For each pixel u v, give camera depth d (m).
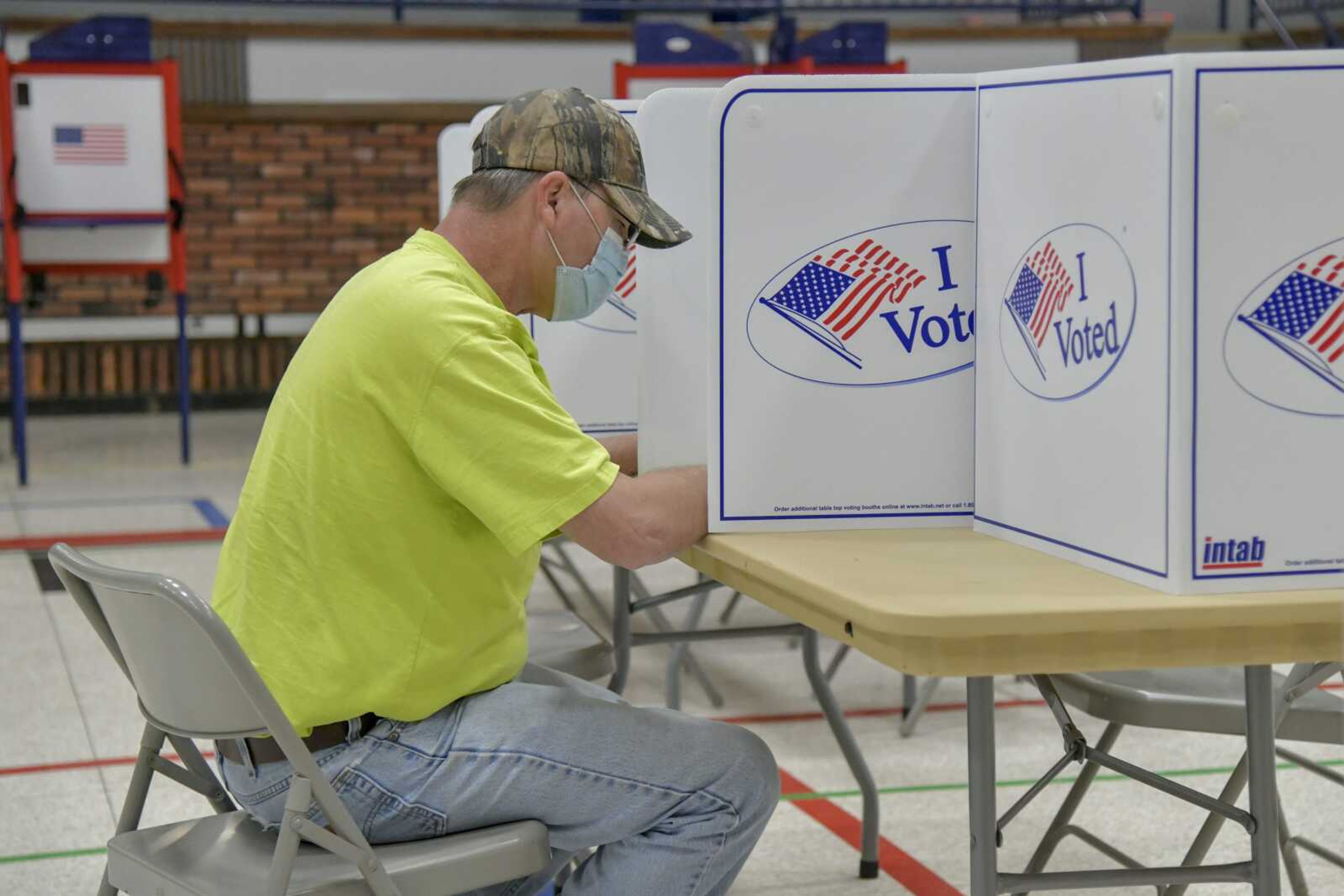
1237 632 1.49
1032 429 1.76
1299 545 1.52
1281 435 1.50
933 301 1.89
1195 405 1.49
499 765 1.85
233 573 1.95
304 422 1.88
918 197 1.87
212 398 10.80
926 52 10.57
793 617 1.69
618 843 1.96
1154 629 1.47
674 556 2.07
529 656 2.65
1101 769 3.56
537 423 1.82
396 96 10.47
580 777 1.87
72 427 10.20
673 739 1.91
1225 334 1.48
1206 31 11.67
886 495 1.92
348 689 1.85
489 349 1.83
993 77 1.79
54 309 10.43
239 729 1.77
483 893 2.05
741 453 1.89
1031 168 1.72
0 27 7.45
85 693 4.19
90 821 3.23
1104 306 1.60
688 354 2.10
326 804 1.72
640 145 2.11
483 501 1.81
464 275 1.94
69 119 7.52
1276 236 1.47
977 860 1.66
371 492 1.85
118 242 7.82
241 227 10.56
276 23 10.23
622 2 9.99
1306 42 10.65
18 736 3.81
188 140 10.33
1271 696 1.75
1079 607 1.46
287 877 1.71
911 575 1.63
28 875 2.93
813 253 1.86
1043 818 3.25
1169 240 1.47
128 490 7.66
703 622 5.04
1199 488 1.50
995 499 1.86
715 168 1.84
